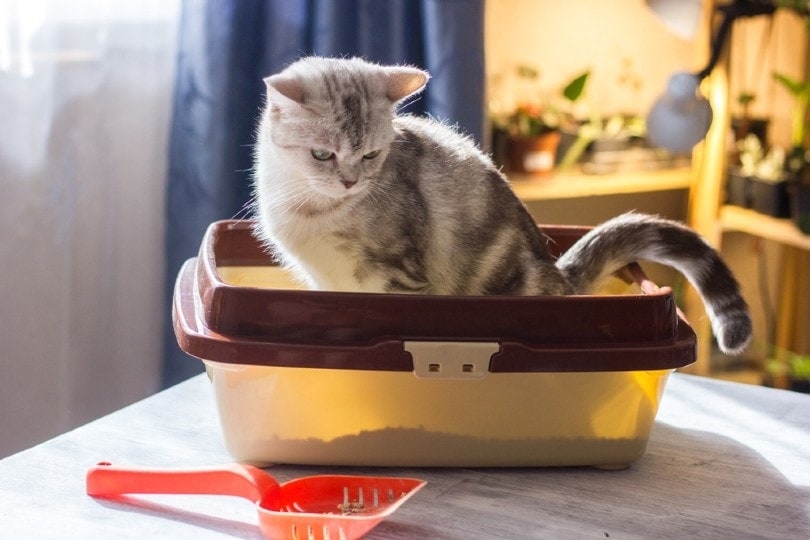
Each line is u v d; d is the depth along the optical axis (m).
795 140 2.49
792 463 1.12
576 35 2.64
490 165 1.44
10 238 1.78
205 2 1.79
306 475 1.07
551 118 2.53
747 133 2.58
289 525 0.89
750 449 1.16
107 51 1.85
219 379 1.04
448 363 1.01
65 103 1.80
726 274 1.32
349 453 1.07
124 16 1.87
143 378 2.05
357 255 1.34
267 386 1.03
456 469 1.09
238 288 1.02
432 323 1.01
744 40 2.73
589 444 1.07
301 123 1.31
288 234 1.36
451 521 0.96
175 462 1.09
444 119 1.91
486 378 1.03
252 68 1.91
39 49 1.74
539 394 1.04
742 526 0.97
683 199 2.80
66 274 1.85
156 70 1.93
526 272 1.38
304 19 1.90
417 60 1.99
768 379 2.60
